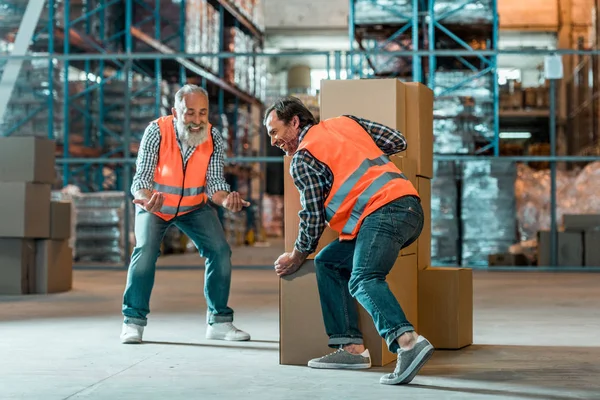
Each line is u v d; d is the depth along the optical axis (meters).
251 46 21.41
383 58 15.01
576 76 22.98
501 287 9.75
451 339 5.04
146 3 16.80
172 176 5.35
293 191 4.48
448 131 13.61
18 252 8.84
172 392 3.73
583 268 12.45
